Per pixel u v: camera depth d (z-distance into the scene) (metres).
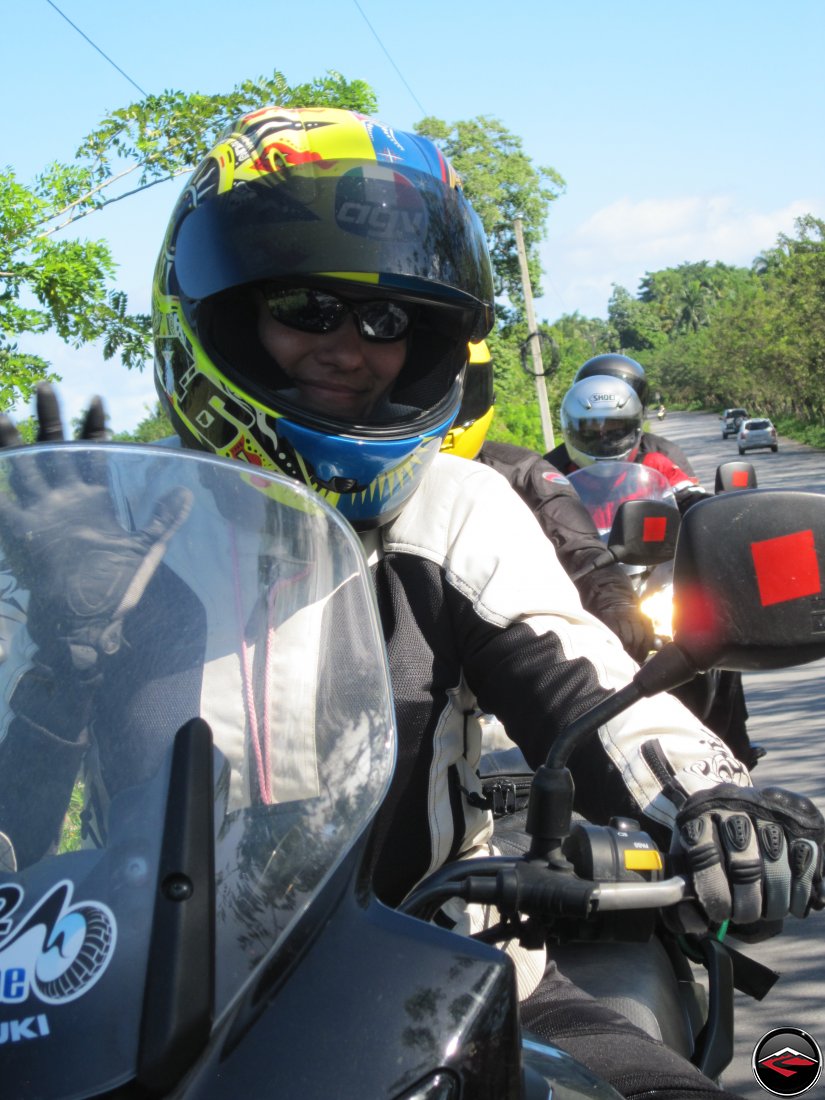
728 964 2.05
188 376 2.03
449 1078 0.97
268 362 1.99
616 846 1.36
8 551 1.26
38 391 1.80
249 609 1.26
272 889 1.06
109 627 1.21
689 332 142.00
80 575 1.24
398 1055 0.97
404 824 1.83
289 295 1.93
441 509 1.97
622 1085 1.44
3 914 1.00
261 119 2.05
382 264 1.90
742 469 4.52
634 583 4.76
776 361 54.44
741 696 4.48
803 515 1.30
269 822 1.12
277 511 1.36
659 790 1.64
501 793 2.29
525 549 1.93
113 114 4.58
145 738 1.12
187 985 0.94
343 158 1.96
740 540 1.30
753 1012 3.76
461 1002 1.02
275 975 1.00
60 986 0.95
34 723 1.14
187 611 1.23
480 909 1.84
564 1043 1.57
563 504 4.25
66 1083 0.90
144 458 1.36
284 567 1.31
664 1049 1.57
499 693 1.84
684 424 85.75
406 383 2.04
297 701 1.22
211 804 1.07
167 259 2.07
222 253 1.92
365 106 4.97
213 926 0.99
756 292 76.06
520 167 40.12
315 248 1.90
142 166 4.64
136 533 1.29
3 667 1.19
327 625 1.30
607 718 1.36
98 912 0.99
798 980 3.94
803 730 7.27
